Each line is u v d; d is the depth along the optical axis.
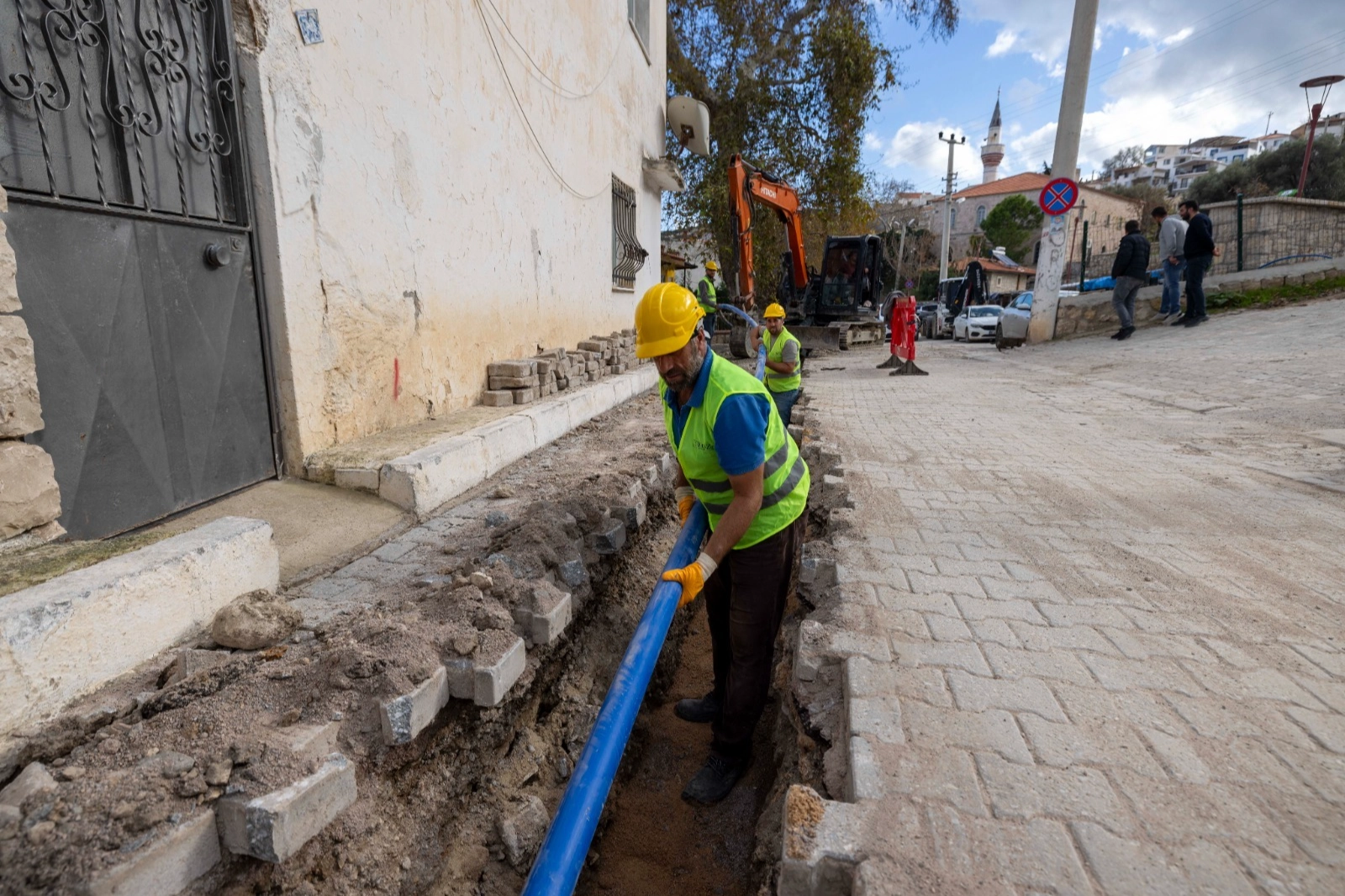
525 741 2.81
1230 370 8.09
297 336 3.87
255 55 3.53
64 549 2.33
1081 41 12.02
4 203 2.29
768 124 17.39
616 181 9.53
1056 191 12.75
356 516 3.58
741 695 2.86
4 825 1.45
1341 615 2.58
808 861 1.53
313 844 1.78
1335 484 4.10
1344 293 11.27
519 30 6.23
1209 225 11.04
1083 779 1.74
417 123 4.81
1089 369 9.65
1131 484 4.33
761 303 19.97
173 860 1.48
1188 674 2.20
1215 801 1.66
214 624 2.32
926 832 1.58
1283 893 1.41
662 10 11.88
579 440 5.80
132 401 3.04
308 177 3.88
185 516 3.30
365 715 2.01
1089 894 1.42
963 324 21.31
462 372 5.52
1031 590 2.83
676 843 2.83
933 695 2.11
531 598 2.78
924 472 4.68
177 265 3.25
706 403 2.37
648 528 4.61
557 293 7.45
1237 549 3.24
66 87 2.74
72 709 1.93
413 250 4.84
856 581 2.92
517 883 2.36
